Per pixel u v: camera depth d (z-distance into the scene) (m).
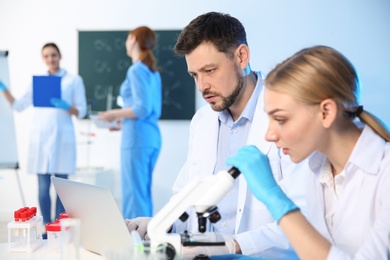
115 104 5.63
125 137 4.51
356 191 1.34
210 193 1.27
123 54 5.61
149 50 4.57
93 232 1.59
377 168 1.31
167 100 5.57
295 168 1.72
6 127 5.05
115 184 5.64
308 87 1.24
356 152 1.32
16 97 5.70
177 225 1.80
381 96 5.31
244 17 5.42
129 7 5.58
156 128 4.65
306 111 1.26
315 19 5.34
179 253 1.30
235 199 1.85
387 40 5.28
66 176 4.90
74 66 5.68
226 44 1.72
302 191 1.69
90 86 5.64
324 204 1.45
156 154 4.69
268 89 1.28
